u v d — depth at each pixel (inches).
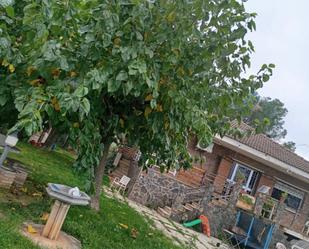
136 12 182.1
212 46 217.8
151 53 191.5
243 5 212.8
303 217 839.1
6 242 181.5
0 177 279.1
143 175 666.2
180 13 196.4
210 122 262.7
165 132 254.1
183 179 745.6
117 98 256.2
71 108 173.6
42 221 239.1
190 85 230.7
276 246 659.4
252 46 231.0
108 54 197.0
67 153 860.0
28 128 158.9
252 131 275.1
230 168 801.6
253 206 715.4
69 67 188.9
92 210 339.9
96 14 180.9
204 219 657.0
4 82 197.2
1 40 173.8
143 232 375.2
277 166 788.6
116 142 327.6
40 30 171.5
